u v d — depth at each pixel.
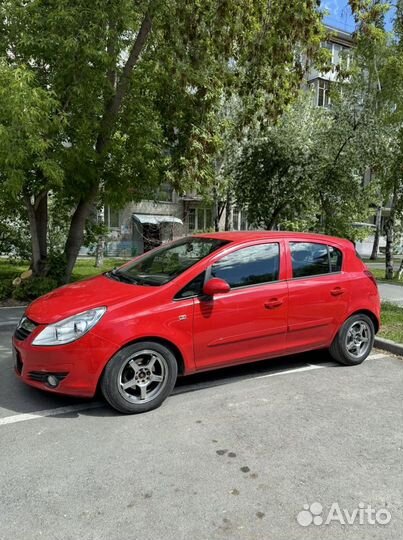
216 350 4.28
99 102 7.12
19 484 2.85
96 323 3.73
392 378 4.92
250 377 4.84
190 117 8.73
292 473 3.01
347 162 11.74
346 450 3.33
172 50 7.74
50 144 6.32
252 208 12.55
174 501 2.70
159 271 4.48
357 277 5.25
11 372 4.88
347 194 12.02
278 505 2.68
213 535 2.42
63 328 3.72
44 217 9.09
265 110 9.88
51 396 4.25
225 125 10.83
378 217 29.08
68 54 6.44
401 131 11.85
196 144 8.52
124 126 8.01
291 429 3.64
